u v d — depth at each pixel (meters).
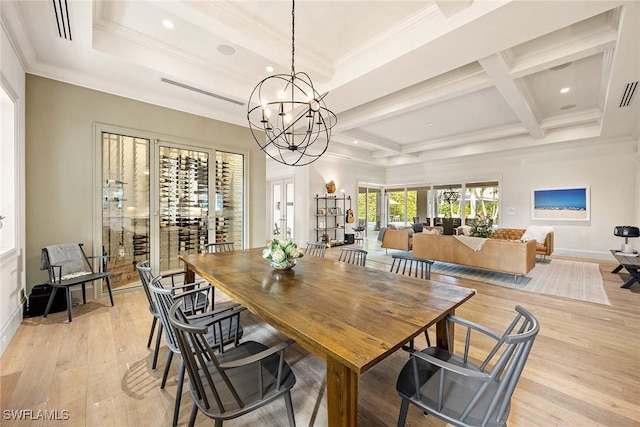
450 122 5.66
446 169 8.74
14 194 2.66
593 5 2.01
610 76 3.07
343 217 8.77
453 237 5.12
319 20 2.60
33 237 3.04
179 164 4.25
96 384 1.84
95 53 2.83
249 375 1.37
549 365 2.07
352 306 1.48
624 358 2.16
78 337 2.47
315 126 5.45
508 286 4.14
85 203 3.38
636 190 5.73
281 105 2.63
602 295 3.69
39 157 3.08
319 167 8.10
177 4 2.20
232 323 1.97
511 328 1.33
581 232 6.46
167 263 4.17
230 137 4.81
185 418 1.56
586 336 2.52
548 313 3.07
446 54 2.67
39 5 2.18
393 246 6.78
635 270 3.93
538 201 7.03
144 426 1.50
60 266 2.81
